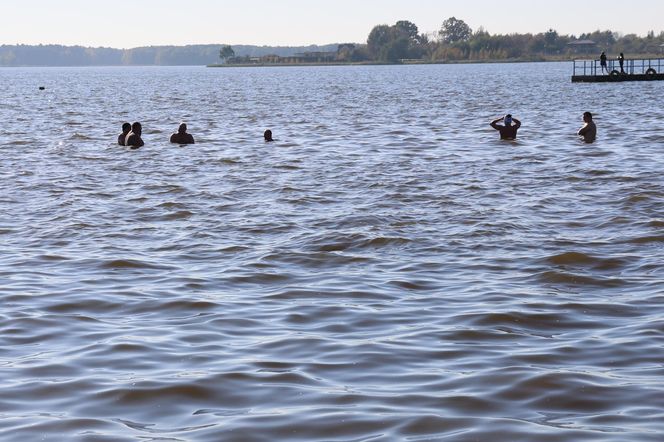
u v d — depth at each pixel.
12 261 14.02
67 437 7.12
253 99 75.81
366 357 9.16
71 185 22.45
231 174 24.45
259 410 7.71
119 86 123.44
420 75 164.00
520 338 9.80
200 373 8.67
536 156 27.67
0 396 8.07
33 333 10.16
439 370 8.73
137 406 7.84
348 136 36.62
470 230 16.08
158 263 13.84
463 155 28.48
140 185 22.42
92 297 11.76
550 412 7.60
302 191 21.09
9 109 61.88
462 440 7.00
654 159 26.19
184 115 53.81
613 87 82.56
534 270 13.10
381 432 7.19
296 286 12.30
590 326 10.23
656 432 7.06
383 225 16.64
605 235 15.53
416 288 12.15
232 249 14.80
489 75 150.38
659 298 11.40
